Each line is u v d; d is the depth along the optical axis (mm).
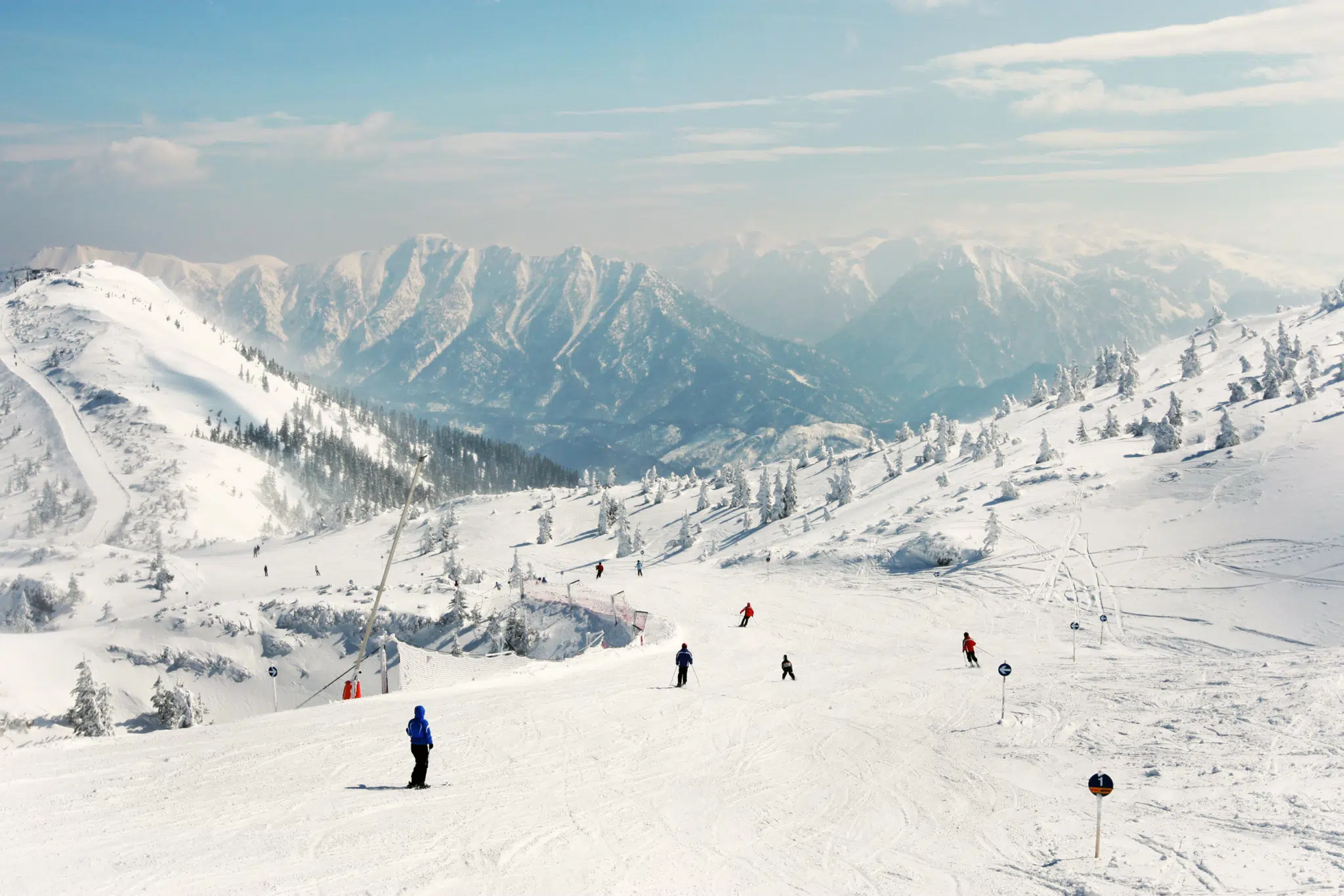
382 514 178500
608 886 14281
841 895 14242
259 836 15750
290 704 73438
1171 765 20281
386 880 13953
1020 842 16547
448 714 27844
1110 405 138125
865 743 25344
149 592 110812
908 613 59125
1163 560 60500
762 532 118062
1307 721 21625
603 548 126438
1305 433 79562
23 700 67938
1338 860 13258
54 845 14844
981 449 122938
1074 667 37875
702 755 23562
